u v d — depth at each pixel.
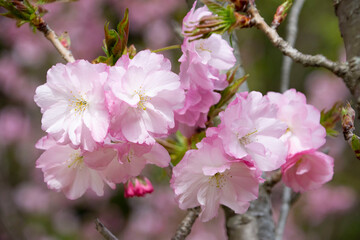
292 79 2.19
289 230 2.18
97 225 0.78
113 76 0.73
